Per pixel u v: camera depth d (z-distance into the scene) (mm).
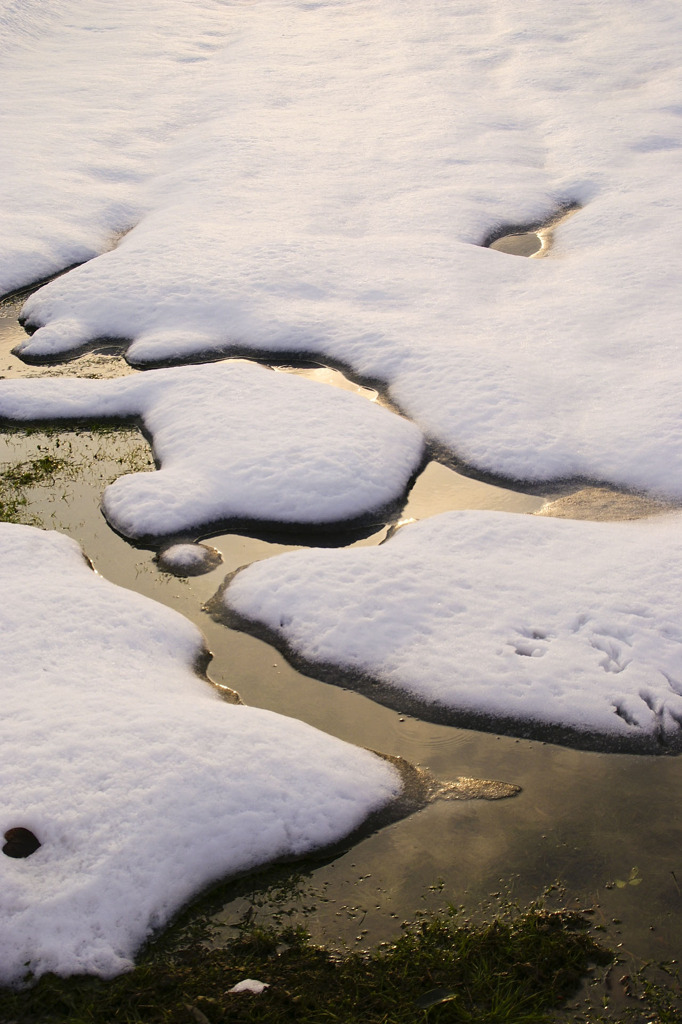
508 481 7707
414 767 5078
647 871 4449
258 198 13312
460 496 7617
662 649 5672
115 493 7406
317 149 15078
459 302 10383
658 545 6574
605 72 17906
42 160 14844
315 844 4504
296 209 12883
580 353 9234
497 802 4848
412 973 3951
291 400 8555
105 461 8211
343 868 4453
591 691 5426
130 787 4426
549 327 9773
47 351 10156
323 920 4207
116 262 11492
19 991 3781
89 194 13734
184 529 7113
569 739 5230
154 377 9133
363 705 5496
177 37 21578
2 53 19953
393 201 13156
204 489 7402
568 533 6770
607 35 19875
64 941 3891
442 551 6598
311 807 4574
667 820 4738
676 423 7922
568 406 8445
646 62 18188
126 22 22625
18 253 12078
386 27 21516
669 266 10812
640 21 20422
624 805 4832
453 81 17984
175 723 4820
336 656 5785
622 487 7504
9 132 15961
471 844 4602
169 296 10695
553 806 4828
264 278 10875
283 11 23359
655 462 7590
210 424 8250
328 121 16297
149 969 3898
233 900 4281
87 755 4570
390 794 4828
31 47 20719
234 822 4418
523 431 8102
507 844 4605
